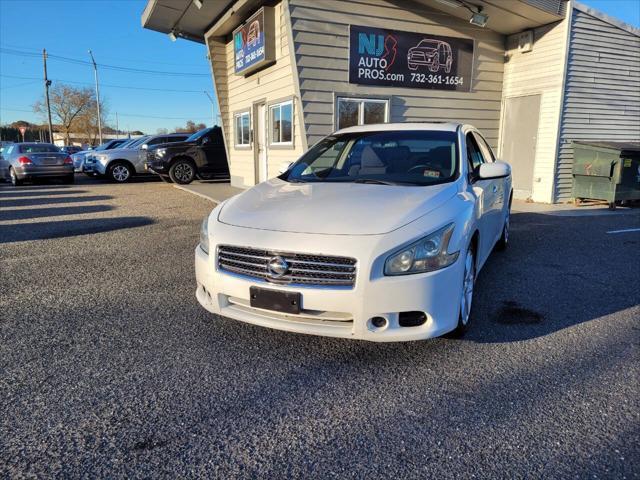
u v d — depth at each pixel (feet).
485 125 38.14
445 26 34.78
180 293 14.90
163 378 9.65
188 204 34.91
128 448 7.52
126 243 22.06
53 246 21.54
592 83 35.47
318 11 30.53
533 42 35.65
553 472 6.98
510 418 8.30
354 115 32.83
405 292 9.36
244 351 10.84
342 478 6.90
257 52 36.52
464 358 10.52
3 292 15.06
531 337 11.62
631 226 26.50
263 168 41.14
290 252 9.57
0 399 8.84
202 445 7.61
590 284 15.88
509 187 20.45
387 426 8.11
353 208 10.52
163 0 39.09
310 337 11.55
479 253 13.12
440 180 12.49
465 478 6.88
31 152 52.37
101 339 11.47
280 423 8.20
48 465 7.11
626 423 8.14
